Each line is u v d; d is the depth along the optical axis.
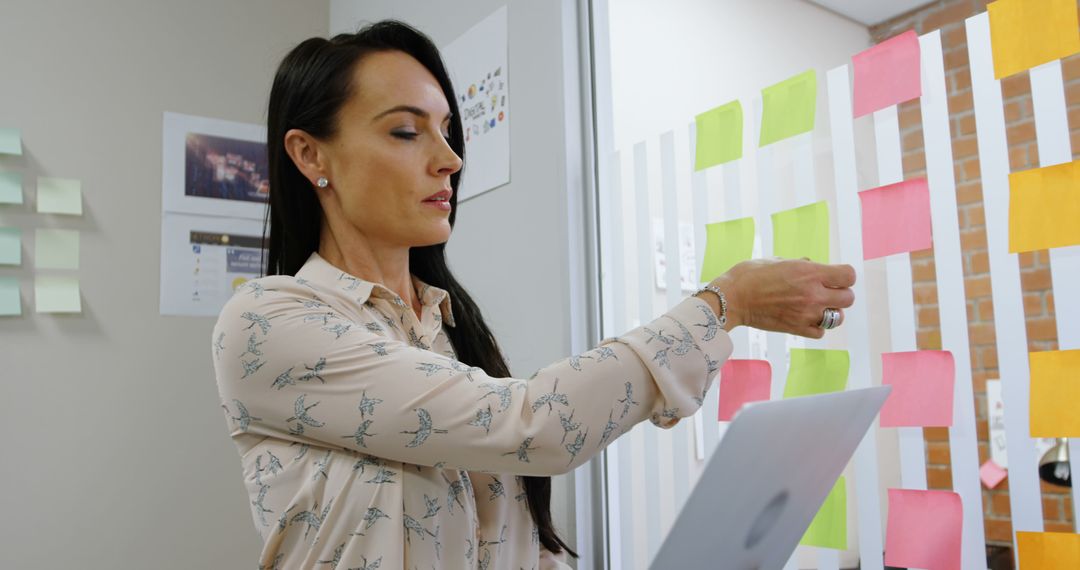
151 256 2.15
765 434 0.54
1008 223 0.98
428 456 0.71
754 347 1.88
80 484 2.00
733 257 1.29
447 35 1.99
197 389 2.18
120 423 2.07
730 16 2.18
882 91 1.12
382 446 0.72
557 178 1.59
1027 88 2.16
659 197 1.95
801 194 1.23
